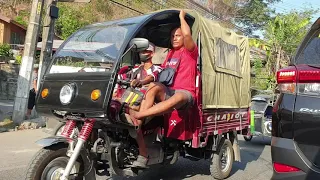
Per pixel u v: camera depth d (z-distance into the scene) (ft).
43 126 37.19
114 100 13.89
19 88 37.06
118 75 14.14
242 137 41.22
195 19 17.94
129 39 14.43
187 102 15.83
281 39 83.87
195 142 17.69
